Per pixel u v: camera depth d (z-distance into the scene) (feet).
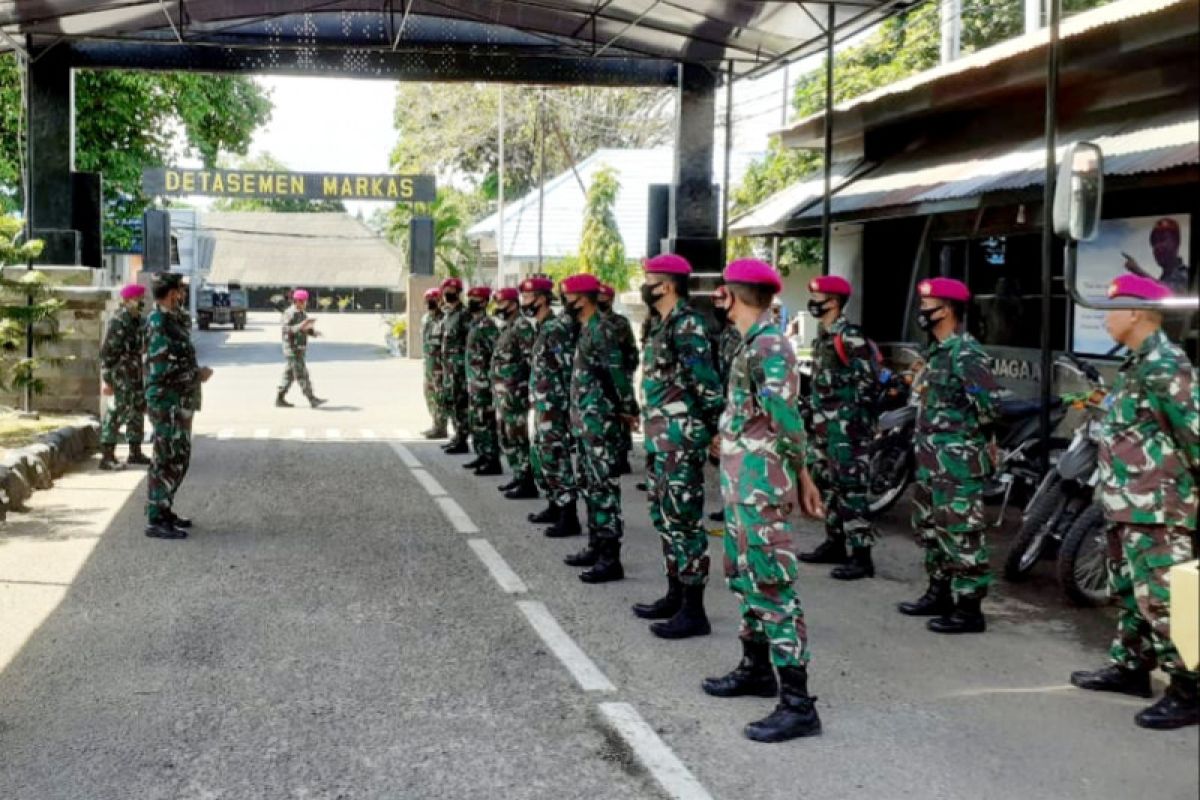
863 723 16.30
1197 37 27.66
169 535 27.71
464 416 42.75
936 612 22.03
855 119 44.52
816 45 42.09
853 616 22.11
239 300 167.63
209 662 18.61
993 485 29.53
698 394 19.66
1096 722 16.43
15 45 44.68
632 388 24.43
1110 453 16.51
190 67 45.65
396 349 109.19
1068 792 13.99
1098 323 34.91
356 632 20.35
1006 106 38.19
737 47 45.03
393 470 39.04
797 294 87.81
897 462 30.45
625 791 13.91
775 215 46.78
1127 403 16.26
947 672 18.72
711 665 18.76
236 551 26.58
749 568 15.87
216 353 108.68
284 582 23.80
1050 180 25.13
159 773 14.33
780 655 15.74
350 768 14.52
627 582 24.32
